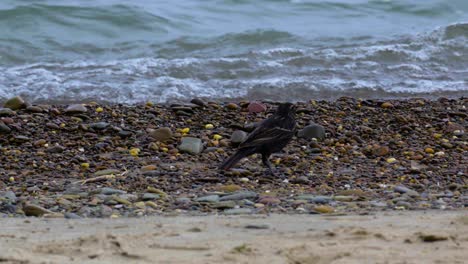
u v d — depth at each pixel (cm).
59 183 1338
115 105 1869
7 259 782
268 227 940
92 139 1600
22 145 1557
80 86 2094
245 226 944
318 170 1428
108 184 1324
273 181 1355
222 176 1377
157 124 1725
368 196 1235
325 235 882
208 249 824
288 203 1168
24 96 2016
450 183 1354
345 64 2369
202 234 895
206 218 1017
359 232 891
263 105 1878
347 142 1620
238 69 2275
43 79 2141
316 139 1616
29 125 1673
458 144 1609
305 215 1042
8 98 1994
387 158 1516
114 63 2294
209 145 1590
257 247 830
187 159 1503
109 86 2097
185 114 1795
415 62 2420
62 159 1485
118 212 1117
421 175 1395
